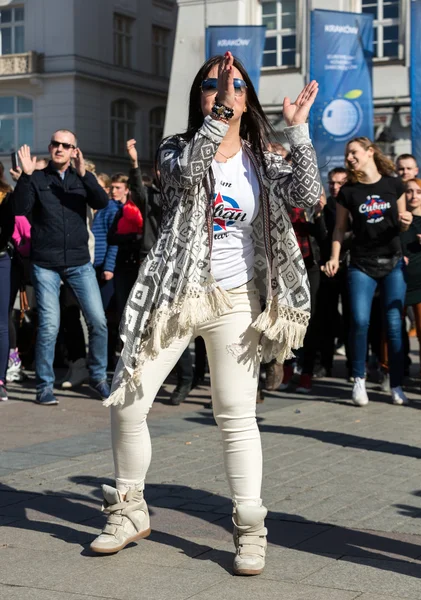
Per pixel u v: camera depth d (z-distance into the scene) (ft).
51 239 27.43
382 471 19.25
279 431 23.48
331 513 16.08
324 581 12.69
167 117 78.02
